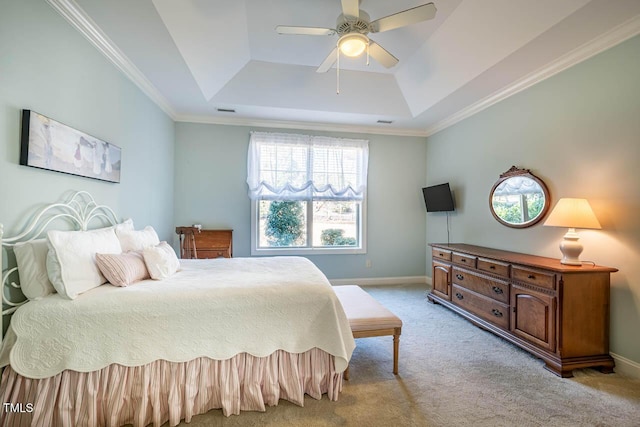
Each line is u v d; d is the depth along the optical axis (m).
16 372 1.40
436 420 1.64
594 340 2.16
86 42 2.10
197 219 4.17
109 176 2.38
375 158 4.68
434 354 2.40
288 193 4.33
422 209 4.82
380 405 1.76
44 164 1.69
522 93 3.02
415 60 3.20
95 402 1.48
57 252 1.53
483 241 3.59
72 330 1.46
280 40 2.90
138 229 2.98
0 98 1.46
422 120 4.25
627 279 2.12
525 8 2.11
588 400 1.82
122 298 1.57
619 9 1.91
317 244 4.58
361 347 2.52
